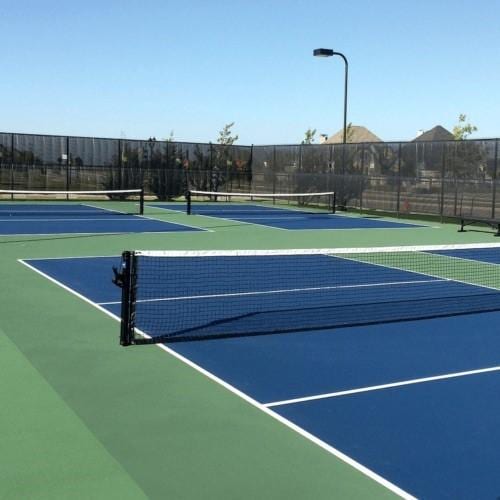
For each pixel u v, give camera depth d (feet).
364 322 30.63
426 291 38.60
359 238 66.13
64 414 18.57
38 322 28.96
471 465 15.97
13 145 108.78
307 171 110.52
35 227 68.95
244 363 23.99
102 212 90.58
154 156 117.91
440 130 196.54
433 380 22.50
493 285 40.96
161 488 14.47
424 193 89.61
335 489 14.61
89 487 14.40
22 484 14.44
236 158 124.16
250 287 38.52
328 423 18.47
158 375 22.31
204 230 70.03
